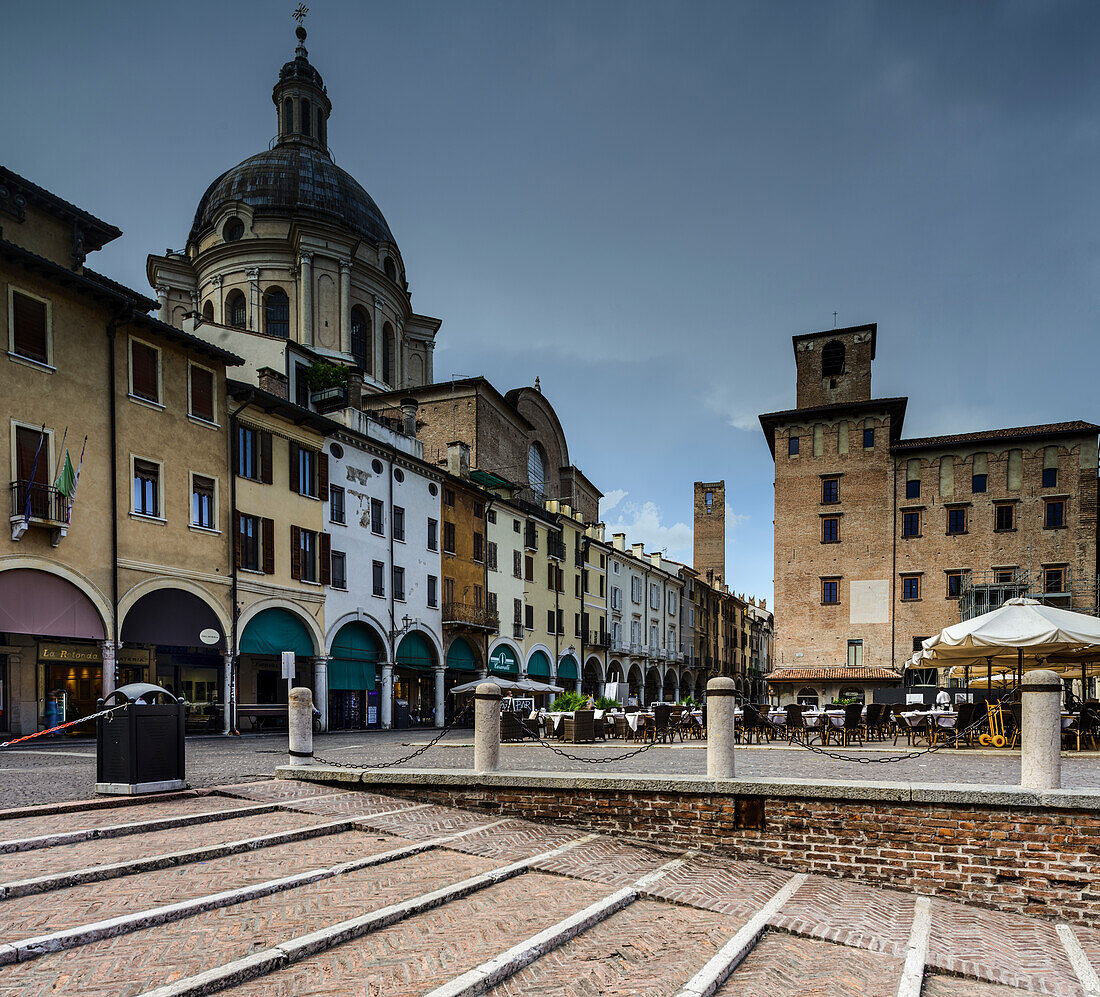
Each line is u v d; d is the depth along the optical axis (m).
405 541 37.50
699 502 97.19
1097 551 44.34
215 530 26.31
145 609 23.67
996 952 7.04
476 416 51.19
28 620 20.23
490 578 44.94
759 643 114.12
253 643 27.77
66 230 24.08
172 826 9.20
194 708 27.48
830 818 9.10
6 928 5.93
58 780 12.10
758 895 8.05
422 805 10.87
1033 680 8.72
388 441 37.59
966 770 12.59
